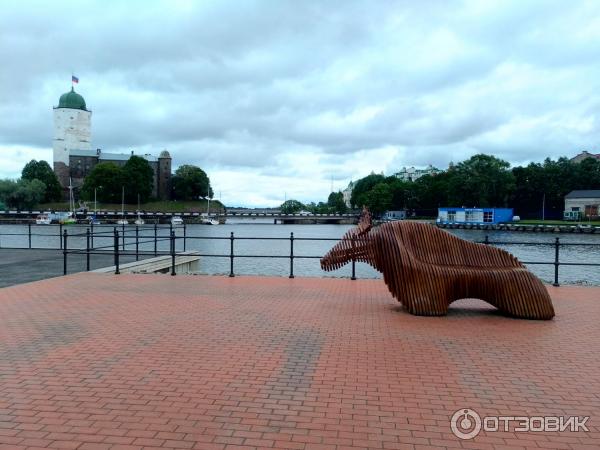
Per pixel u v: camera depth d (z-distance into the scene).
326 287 11.88
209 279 13.02
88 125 138.00
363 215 10.37
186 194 141.88
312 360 6.31
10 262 16.36
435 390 5.34
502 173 95.31
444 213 89.94
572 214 93.25
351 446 4.12
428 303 8.88
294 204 175.75
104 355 6.46
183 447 4.07
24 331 7.62
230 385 5.43
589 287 12.09
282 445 4.12
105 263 16.33
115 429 4.38
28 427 4.41
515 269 8.95
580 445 4.20
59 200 125.75
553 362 6.30
